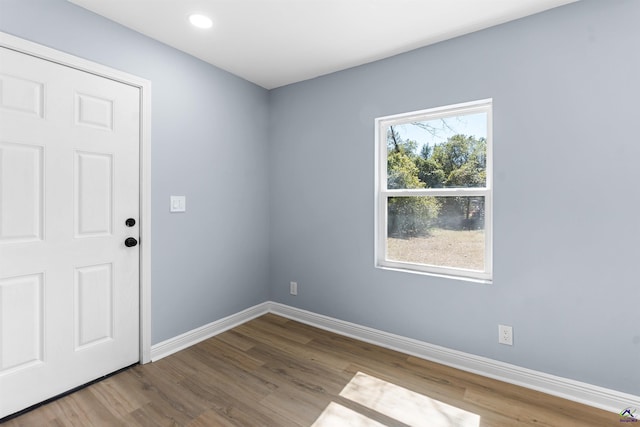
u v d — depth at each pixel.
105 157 1.99
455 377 2.07
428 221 2.41
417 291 2.37
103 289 2.00
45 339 1.76
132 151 2.12
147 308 2.21
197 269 2.55
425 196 2.41
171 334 2.38
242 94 2.91
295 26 2.06
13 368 1.66
